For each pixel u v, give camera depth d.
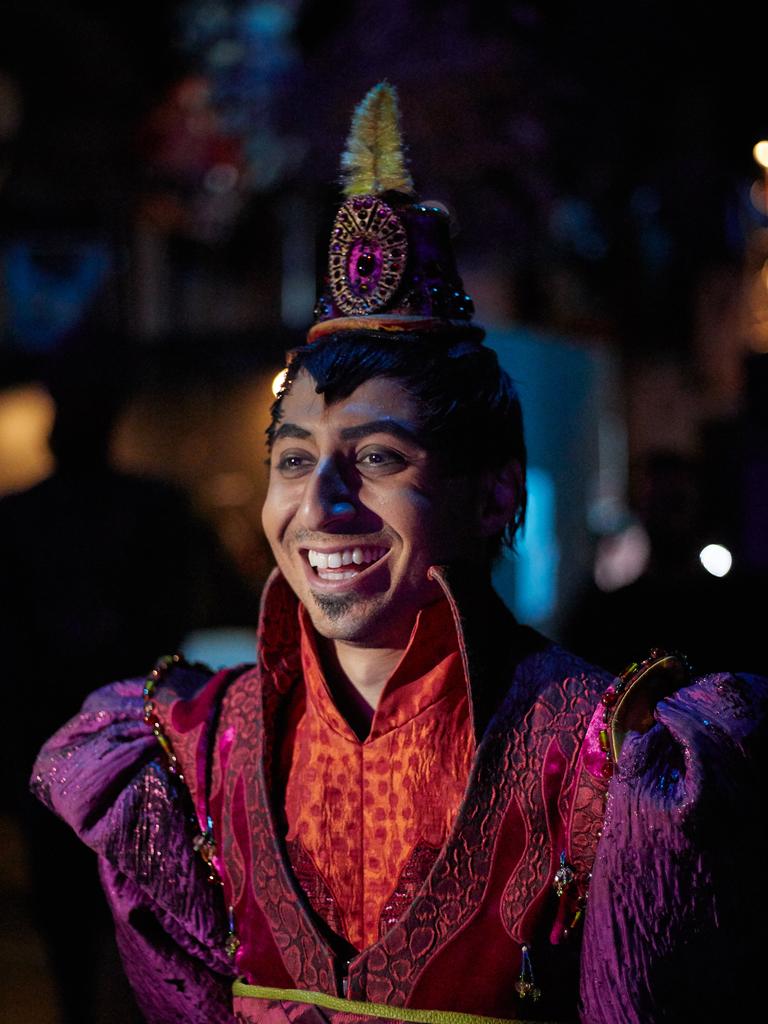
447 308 1.15
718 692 1.05
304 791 1.16
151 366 5.05
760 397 3.27
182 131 5.22
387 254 1.13
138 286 5.98
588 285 5.85
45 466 5.21
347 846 1.12
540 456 4.25
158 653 2.77
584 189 4.35
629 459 6.10
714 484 3.16
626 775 1.02
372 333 1.12
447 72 3.79
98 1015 2.76
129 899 1.22
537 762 1.08
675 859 0.99
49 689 2.66
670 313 5.86
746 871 1.00
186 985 1.22
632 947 1.00
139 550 2.73
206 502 4.91
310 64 4.25
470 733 1.12
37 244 5.88
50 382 2.73
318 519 1.08
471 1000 1.06
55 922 2.66
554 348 4.32
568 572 4.39
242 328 5.41
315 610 1.12
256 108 4.55
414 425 1.09
